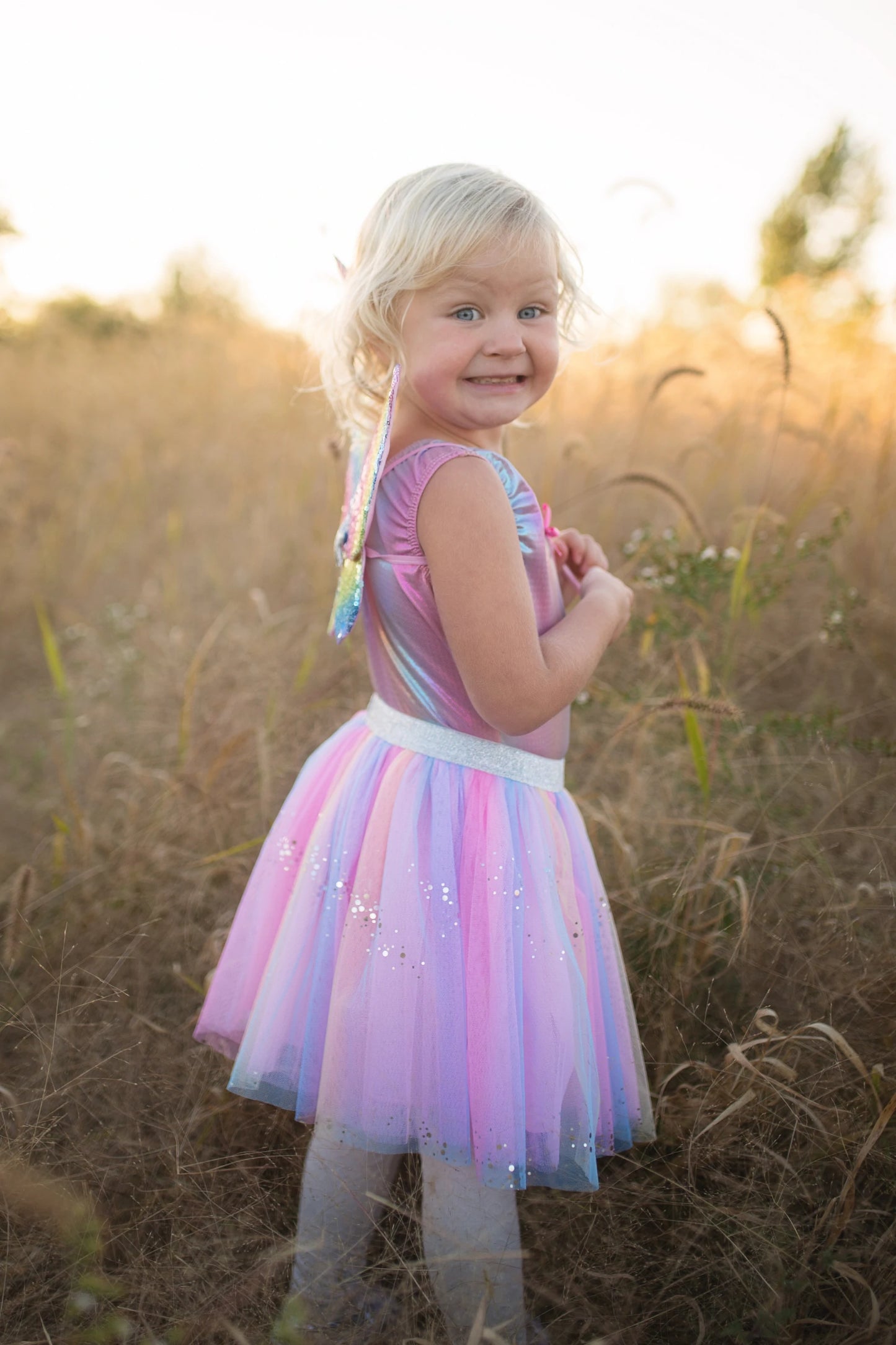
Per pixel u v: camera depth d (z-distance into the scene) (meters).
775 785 2.19
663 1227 1.42
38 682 3.64
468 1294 1.23
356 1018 1.24
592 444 3.55
